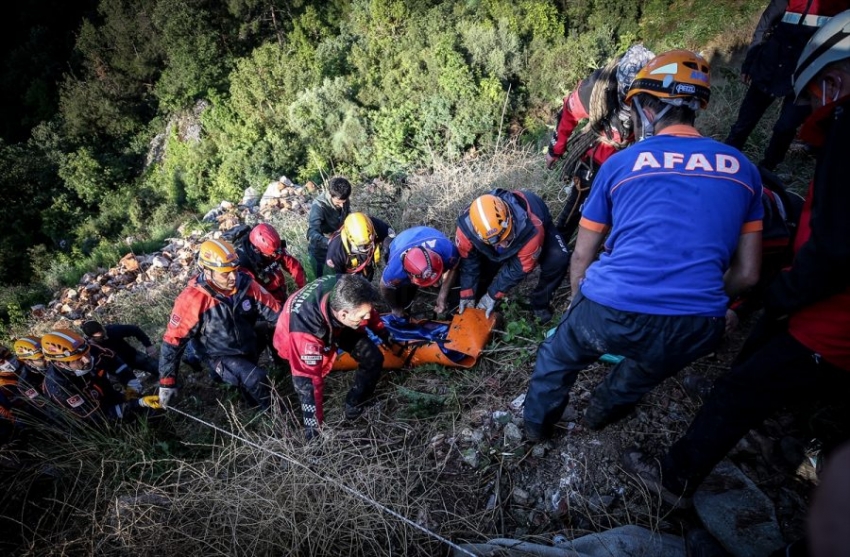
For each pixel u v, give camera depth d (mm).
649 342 1835
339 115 14266
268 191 10508
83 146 25062
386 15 17453
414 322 3607
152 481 3090
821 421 2223
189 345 3758
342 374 3572
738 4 12531
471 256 3295
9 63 29438
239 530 2533
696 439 1926
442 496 2580
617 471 2391
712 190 1747
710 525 2016
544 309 3467
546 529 2342
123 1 24766
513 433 2691
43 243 22969
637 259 1805
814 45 1495
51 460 3215
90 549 2605
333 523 2451
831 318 1513
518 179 5020
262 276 3926
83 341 3287
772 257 2264
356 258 3748
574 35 14969
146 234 17266
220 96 21812
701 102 1884
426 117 12391
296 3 22703
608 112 3068
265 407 3350
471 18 16156
